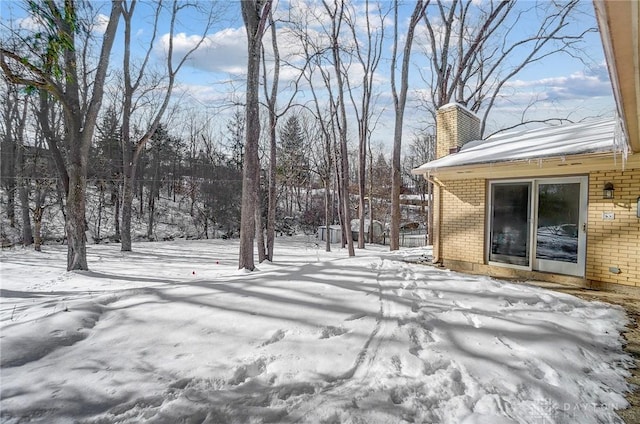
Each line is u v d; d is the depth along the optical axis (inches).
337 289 212.1
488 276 274.8
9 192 807.7
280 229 1279.5
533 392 103.1
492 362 120.4
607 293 228.1
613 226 235.5
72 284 319.6
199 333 143.7
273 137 546.6
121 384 104.3
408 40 647.1
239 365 116.1
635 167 226.4
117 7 390.9
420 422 88.4
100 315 166.1
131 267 441.7
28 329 141.8
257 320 158.4
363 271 273.7
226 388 103.1
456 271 311.3
